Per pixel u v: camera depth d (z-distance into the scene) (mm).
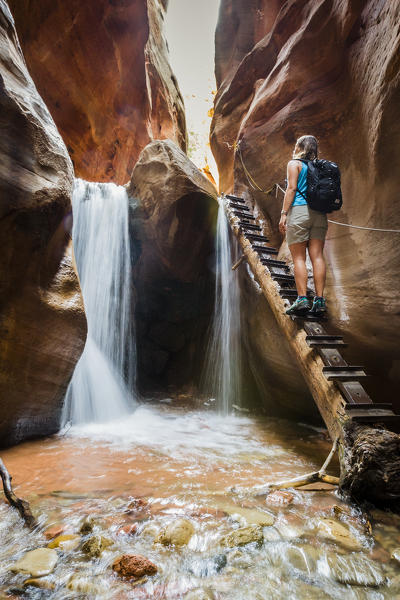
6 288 4035
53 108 11547
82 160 12836
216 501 2662
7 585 1673
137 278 8484
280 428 5613
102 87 12516
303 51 6129
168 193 6891
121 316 7648
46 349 4426
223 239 7395
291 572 1811
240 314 7012
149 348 8852
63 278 4742
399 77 3434
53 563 1827
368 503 2594
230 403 7355
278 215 6766
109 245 7371
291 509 2543
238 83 10391
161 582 1712
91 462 3619
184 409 6984
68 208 4789
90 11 10836
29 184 4152
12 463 3500
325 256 4871
